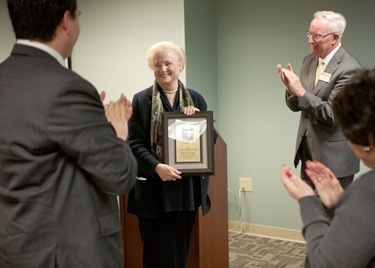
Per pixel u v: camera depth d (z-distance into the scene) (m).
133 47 3.44
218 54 3.72
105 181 1.17
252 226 3.70
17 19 1.15
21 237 1.16
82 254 1.19
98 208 1.24
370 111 0.87
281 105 3.46
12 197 1.16
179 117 1.93
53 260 1.16
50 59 1.17
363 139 0.90
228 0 3.61
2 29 3.68
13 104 1.12
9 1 1.15
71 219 1.18
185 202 1.96
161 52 1.94
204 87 3.53
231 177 3.77
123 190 1.23
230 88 3.70
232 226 3.79
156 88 1.98
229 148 3.76
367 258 0.85
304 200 1.02
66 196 1.17
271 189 3.59
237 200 3.76
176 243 2.02
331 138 2.34
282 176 1.07
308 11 3.25
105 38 3.57
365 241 0.84
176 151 1.93
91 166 1.14
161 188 1.95
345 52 2.36
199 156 1.93
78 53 3.72
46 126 1.08
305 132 2.47
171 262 2.01
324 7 3.18
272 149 3.55
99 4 3.55
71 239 1.18
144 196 1.95
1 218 1.20
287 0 3.34
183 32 3.21
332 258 0.87
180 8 3.19
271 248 3.34
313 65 2.52
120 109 1.34
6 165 1.15
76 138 1.10
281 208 3.55
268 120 3.54
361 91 0.90
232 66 3.66
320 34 2.34
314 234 0.95
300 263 3.03
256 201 3.67
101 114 1.19
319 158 2.38
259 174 3.63
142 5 3.35
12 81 1.14
